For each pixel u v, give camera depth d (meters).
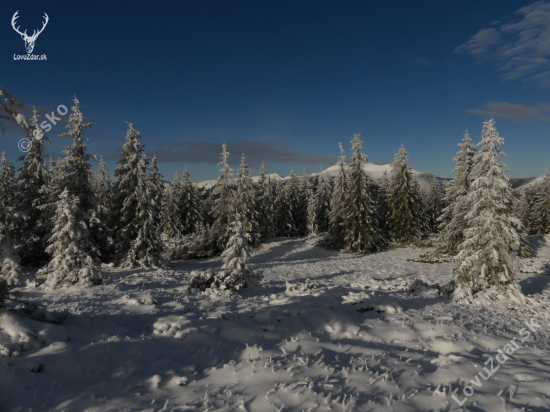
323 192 49.91
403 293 13.96
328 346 6.28
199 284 11.84
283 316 7.98
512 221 12.70
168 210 43.88
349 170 36.31
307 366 5.09
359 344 6.80
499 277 12.78
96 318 6.78
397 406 4.16
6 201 23.73
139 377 4.44
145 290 12.67
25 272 19.84
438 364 5.74
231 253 13.17
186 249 34.91
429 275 22.80
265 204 47.06
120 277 18.12
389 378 4.93
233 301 10.31
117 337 5.64
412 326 8.14
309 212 49.62
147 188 23.39
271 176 55.62
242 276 13.18
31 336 4.98
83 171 22.47
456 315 10.27
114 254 23.66
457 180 32.12
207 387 4.35
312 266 28.25
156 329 6.21
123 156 23.86
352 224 36.28
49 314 6.26
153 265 22.92
